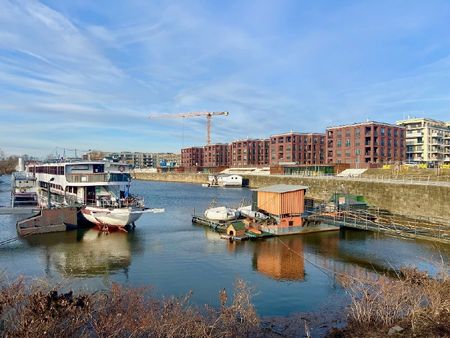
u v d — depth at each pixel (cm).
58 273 2472
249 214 4322
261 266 2664
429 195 4844
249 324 1473
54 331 1091
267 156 16688
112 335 1148
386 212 5188
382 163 9569
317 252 3055
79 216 4012
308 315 1784
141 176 18350
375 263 2711
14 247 3172
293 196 3931
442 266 2027
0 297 1217
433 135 12575
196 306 1794
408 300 1500
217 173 14288
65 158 6225
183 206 6325
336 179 6956
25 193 5775
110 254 2983
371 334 1326
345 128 10850
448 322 1329
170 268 2612
